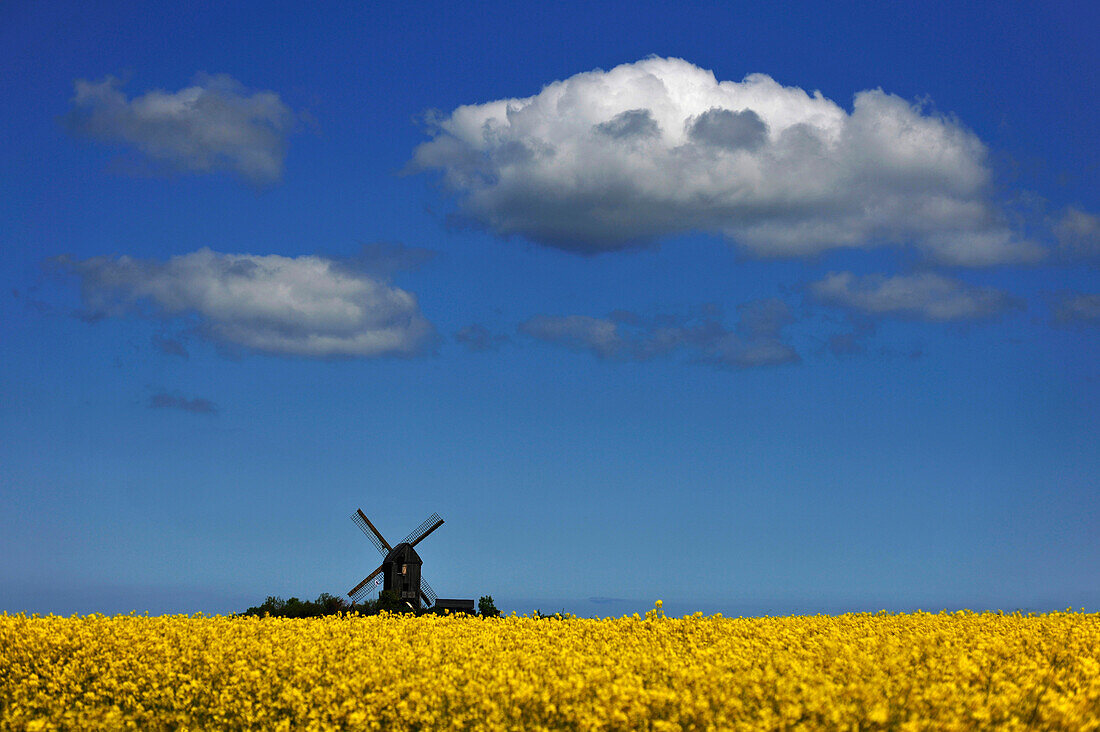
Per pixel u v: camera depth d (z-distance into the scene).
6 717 17.41
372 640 23.25
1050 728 12.80
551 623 24.84
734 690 15.10
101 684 20.69
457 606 69.25
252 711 18.36
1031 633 20.52
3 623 24.97
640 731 14.35
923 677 15.69
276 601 62.59
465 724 16.09
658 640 22.19
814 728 12.97
